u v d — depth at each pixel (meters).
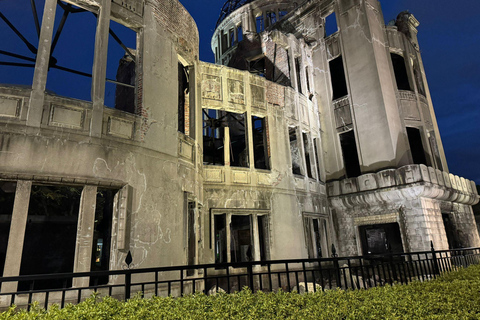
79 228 7.53
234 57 23.00
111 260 8.01
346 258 6.16
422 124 18.36
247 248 19.30
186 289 9.53
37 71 7.66
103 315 3.61
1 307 6.30
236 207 13.70
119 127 8.77
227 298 4.56
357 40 19.02
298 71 20.44
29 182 7.11
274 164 15.48
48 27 8.05
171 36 11.23
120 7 9.58
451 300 4.40
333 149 19.00
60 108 7.81
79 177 7.68
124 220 8.20
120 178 8.42
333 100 19.62
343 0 20.11
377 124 17.34
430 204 15.54
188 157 11.22
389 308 3.93
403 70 21.80
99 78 8.59
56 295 6.99
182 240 9.88
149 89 9.80
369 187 16.58
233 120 20.75
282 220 14.87
